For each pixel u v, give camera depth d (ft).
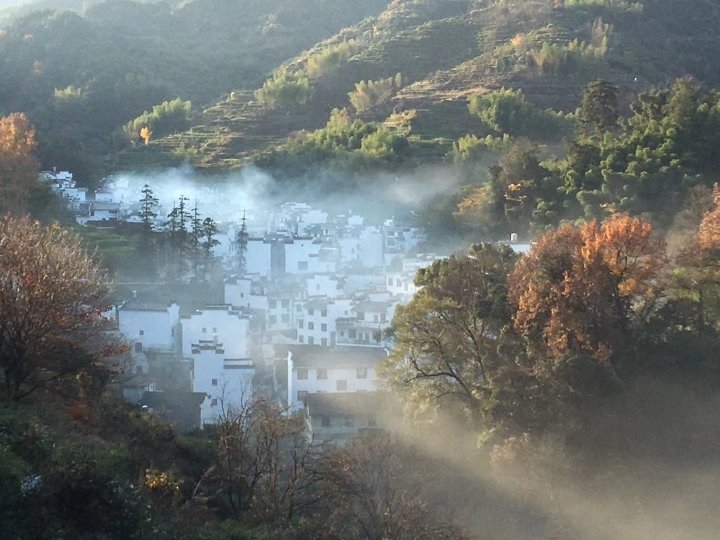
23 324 97.76
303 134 442.50
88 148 454.40
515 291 143.02
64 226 249.34
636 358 134.92
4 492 70.33
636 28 538.06
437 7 652.07
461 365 150.51
